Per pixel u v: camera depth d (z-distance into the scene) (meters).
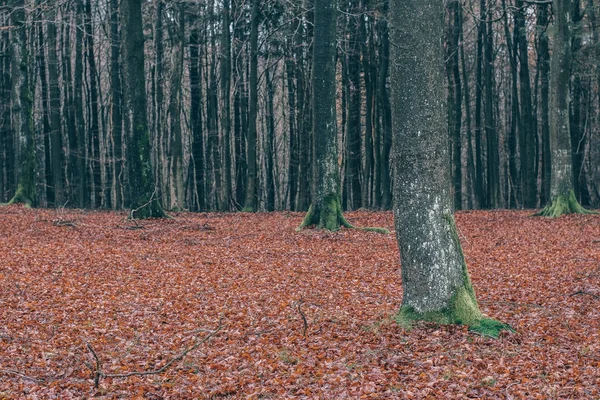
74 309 10.93
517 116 38.50
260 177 41.94
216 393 7.41
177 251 16.86
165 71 39.03
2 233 19.33
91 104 38.50
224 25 33.25
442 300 9.51
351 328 9.68
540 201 39.72
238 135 38.03
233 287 12.70
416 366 8.07
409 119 9.45
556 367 7.90
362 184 39.12
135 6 22.97
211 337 9.55
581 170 36.19
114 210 30.73
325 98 21.36
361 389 7.29
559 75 24.45
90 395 7.39
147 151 23.31
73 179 40.59
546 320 10.01
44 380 7.89
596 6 32.25
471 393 7.07
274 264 15.18
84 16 33.47
